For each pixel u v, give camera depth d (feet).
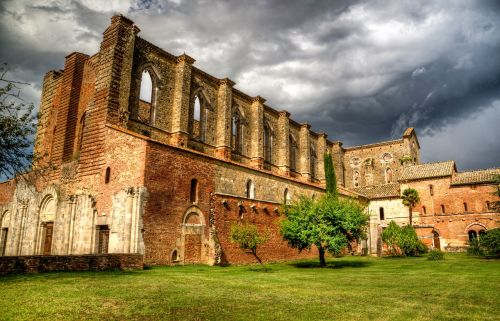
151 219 85.87
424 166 196.85
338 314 36.52
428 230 177.88
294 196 144.56
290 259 128.98
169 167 92.99
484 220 169.58
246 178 120.98
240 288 53.47
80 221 97.19
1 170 74.02
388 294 49.49
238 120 152.76
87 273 63.26
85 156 102.58
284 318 34.58
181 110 120.67
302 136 188.65
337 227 96.07
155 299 42.27
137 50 112.98
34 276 56.49
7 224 126.21
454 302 43.83
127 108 105.70
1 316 32.91
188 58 125.90
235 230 89.15
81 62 128.47
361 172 235.81
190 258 94.12
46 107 138.21
